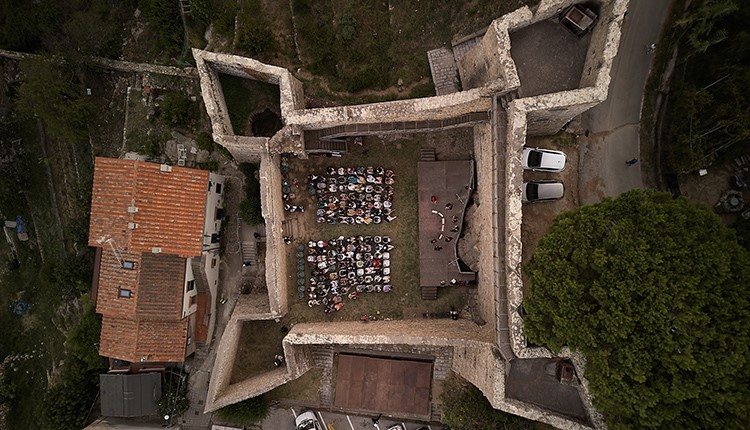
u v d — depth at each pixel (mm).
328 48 30562
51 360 38250
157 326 30922
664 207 21672
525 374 25391
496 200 25125
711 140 26453
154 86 35750
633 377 20391
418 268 32781
